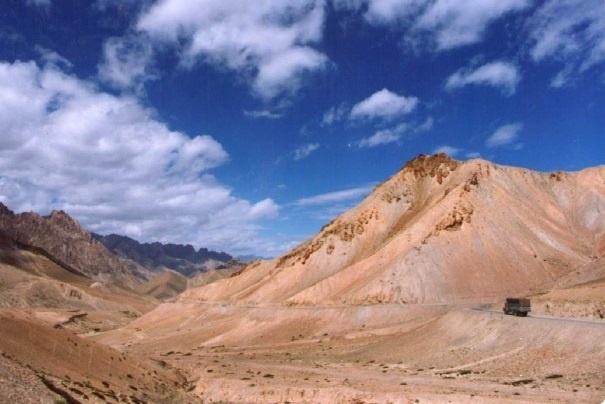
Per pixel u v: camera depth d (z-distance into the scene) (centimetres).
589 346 6706
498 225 16275
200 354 12338
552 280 14388
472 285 14088
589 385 5725
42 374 5266
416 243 15762
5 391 4066
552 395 5484
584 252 16200
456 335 8775
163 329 19062
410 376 7188
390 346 9719
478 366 7331
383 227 19612
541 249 15875
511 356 7325
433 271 14350
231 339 14812
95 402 5031
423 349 8838
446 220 16012
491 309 9850
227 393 7488
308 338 13112
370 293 14175
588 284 10325
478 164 19700
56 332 6894
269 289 18538
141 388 6844
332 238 19362
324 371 8162
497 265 14812
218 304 19838
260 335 14325
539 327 7581
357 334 12169
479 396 5625
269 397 7062
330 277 16325
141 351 14838
